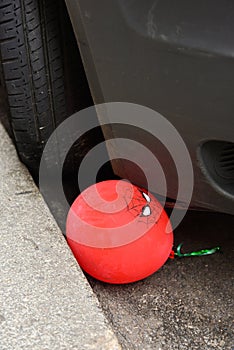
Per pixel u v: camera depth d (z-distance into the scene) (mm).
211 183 1587
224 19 1343
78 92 2029
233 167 1580
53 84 1995
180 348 1643
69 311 1596
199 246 2008
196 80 1403
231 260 1958
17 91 2016
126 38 1470
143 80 1494
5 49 1964
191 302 1791
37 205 2002
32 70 1973
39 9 1900
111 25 1481
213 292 1830
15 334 1525
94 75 1626
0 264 1748
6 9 1916
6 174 2156
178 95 1451
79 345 1499
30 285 1677
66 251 1793
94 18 1502
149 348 1639
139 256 1703
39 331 1535
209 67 1372
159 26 1410
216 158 1552
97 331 1538
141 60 1470
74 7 1544
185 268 1921
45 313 1588
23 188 2084
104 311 1753
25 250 1803
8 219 1935
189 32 1378
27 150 2162
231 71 1351
